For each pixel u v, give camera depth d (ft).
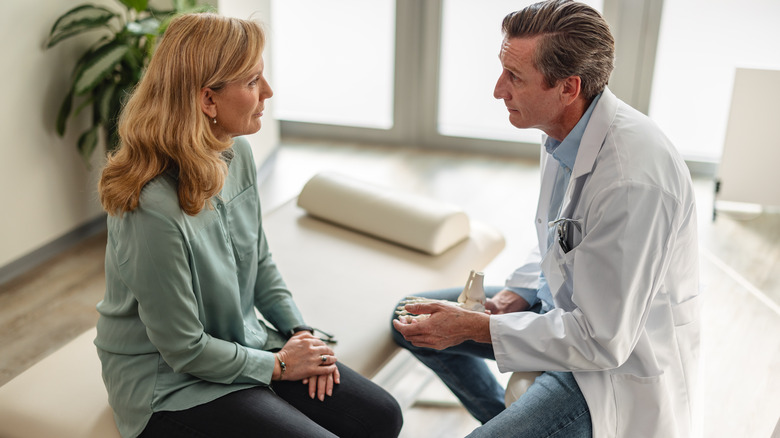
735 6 11.77
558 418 4.80
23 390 5.04
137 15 9.82
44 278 9.24
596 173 4.73
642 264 4.54
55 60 9.42
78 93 8.91
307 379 5.03
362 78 13.92
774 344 8.09
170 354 4.46
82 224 10.27
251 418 4.54
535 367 4.90
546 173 5.51
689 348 5.16
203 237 4.58
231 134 4.66
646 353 4.81
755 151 10.62
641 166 4.59
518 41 4.72
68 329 8.18
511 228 10.82
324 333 5.62
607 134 4.79
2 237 9.03
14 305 8.62
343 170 12.89
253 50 4.38
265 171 12.76
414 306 5.21
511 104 4.96
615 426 4.93
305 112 14.38
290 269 6.77
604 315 4.62
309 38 13.83
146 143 4.24
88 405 4.94
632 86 12.55
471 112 13.67
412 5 13.06
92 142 9.48
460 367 6.09
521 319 4.99
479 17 12.96
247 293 5.22
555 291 5.15
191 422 4.54
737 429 6.85
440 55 13.28
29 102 9.12
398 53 13.43
